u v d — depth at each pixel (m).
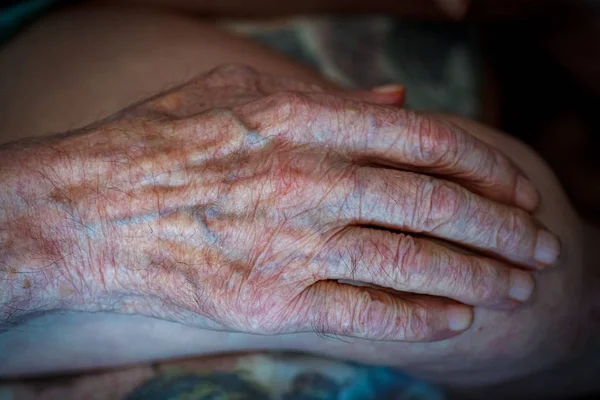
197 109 0.47
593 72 0.69
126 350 0.48
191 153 0.44
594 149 0.70
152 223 0.44
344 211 0.44
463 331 0.45
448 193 0.44
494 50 0.73
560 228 0.47
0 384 0.48
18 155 0.45
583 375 0.53
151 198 0.44
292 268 0.43
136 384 0.48
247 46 0.55
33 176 0.44
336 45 0.64
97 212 0.44
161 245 0.44
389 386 0.49
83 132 0.45
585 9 0.67
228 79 0.48
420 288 0.44
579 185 0.70
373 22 0.66
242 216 0.44
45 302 0.44
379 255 0.43
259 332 0.44
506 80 0.73
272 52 0.56
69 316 0.46
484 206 0.44
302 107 0.44
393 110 0.45
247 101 0.47
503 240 0.44
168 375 0.49
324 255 0.43
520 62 0.73
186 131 0.45
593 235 0.52
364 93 0.49
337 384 0.49
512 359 0.48
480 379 0.49
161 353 0.48
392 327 0.43
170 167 0.44
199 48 0.53
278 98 0.45
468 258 0.44
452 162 0.45
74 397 0.48
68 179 0.44
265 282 0.44
